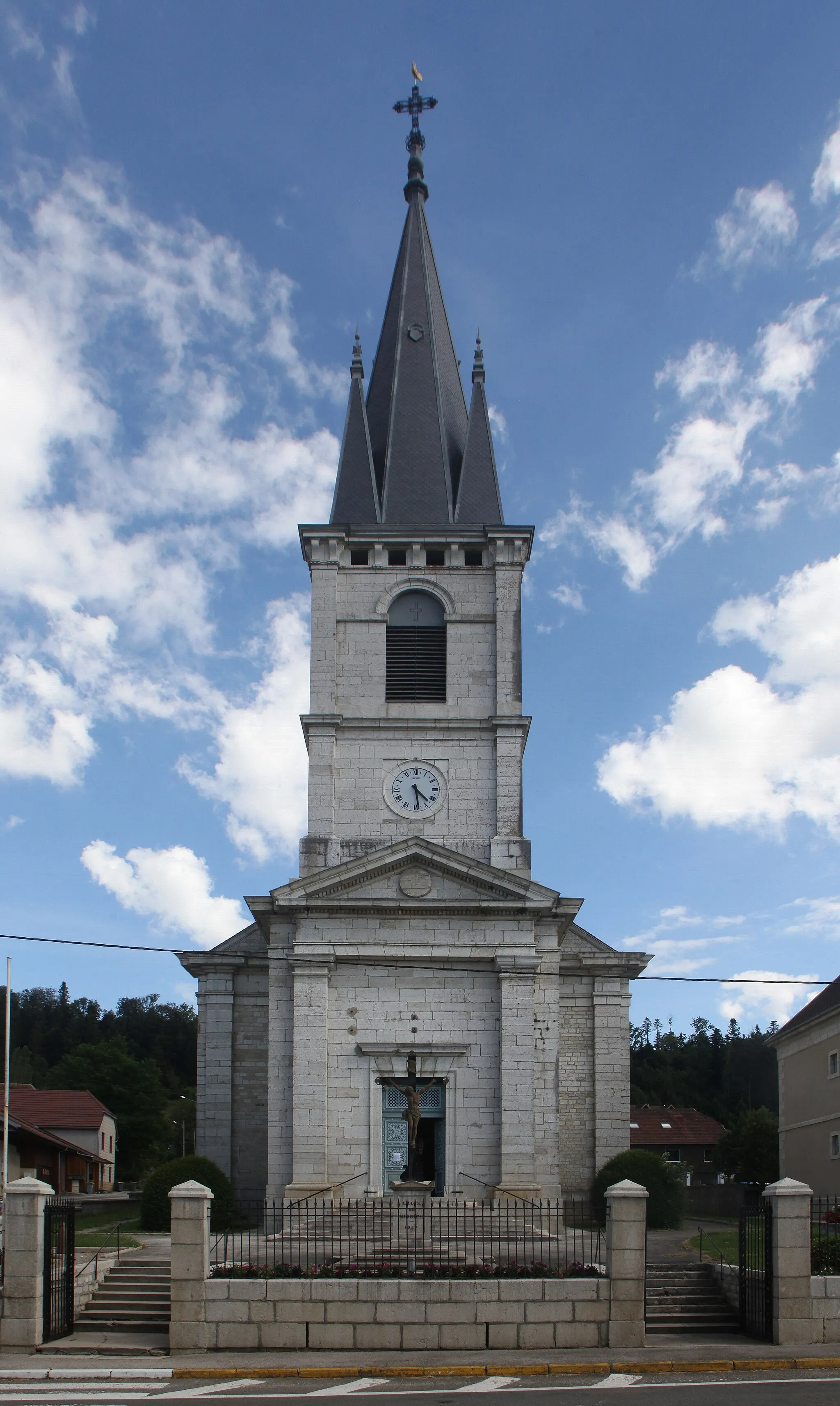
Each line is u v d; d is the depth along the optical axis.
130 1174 78.19
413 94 48.16
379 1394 18.02
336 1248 27.38
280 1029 36.12
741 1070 107.69
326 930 36.19
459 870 36.03
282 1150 35.28
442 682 39.66
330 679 39.31
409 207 46.94
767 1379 19.33
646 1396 17.72
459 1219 32.12
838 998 45.66
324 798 38.41
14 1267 21.97
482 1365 19.97
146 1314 23.95
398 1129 35.34
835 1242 23.66
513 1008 35.62
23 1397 17.91
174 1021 127.00
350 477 42.16
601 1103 40.34
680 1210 37.00
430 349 44.06
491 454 42.50
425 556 40.53
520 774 38.75
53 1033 120.19
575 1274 22.72
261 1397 17.75
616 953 41.28
